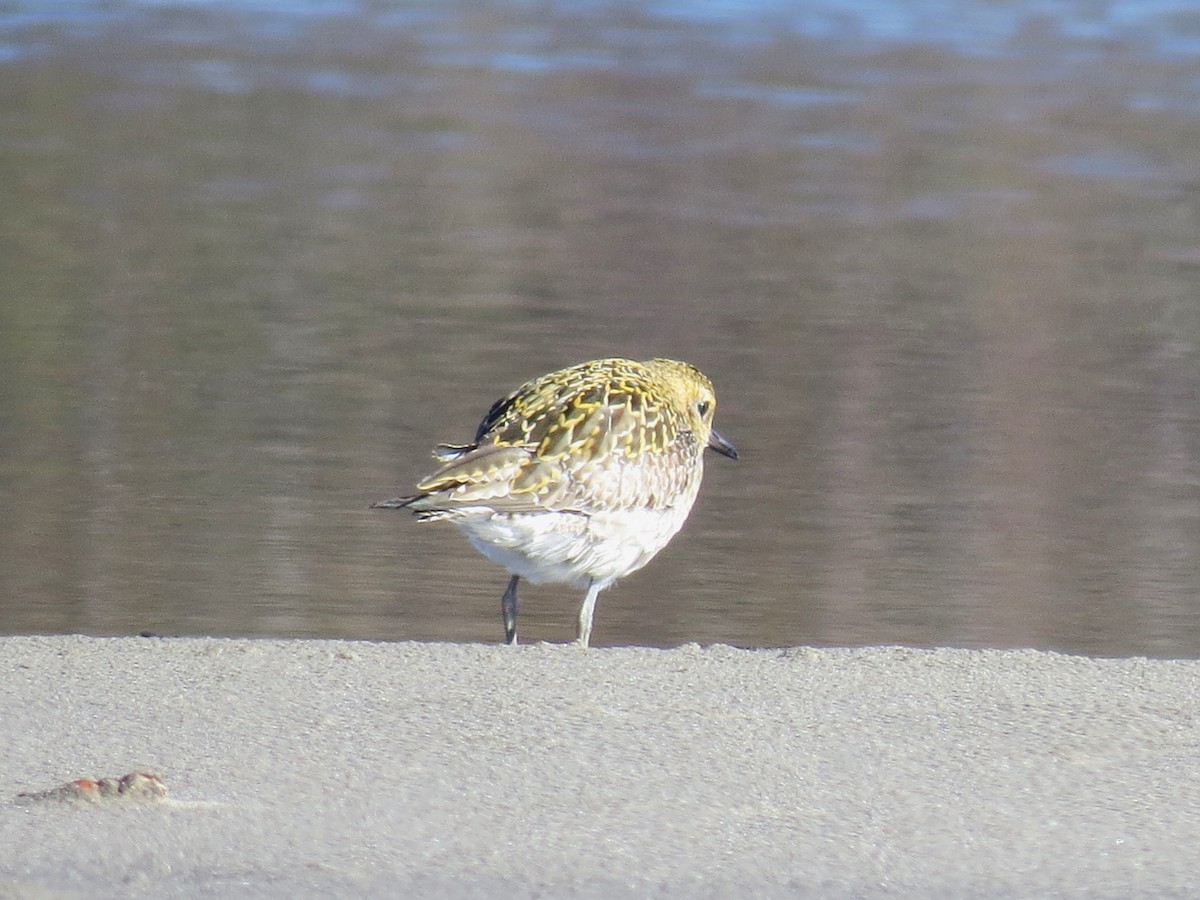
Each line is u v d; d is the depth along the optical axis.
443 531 14.38
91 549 13.59
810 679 9.63
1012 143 30.19
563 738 8.59
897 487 15.74
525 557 11.06
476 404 17.20
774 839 7.52
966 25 39.19
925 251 23.80
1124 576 13.70
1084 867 7.31
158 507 14.52
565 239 23.81
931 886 7.11
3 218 23.83
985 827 7.68
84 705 8.96
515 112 31.50
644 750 8.47
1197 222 25.75
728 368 18.69
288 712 8.88
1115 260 23.64
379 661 9.80
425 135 29.67
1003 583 13.52
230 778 8.01
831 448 16.61
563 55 35.91
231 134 29.34
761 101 32.62
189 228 23.72
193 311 20.11
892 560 14.02
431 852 7.30
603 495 11.05
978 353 19.58
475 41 36.94
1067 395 18.30
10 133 28.67
